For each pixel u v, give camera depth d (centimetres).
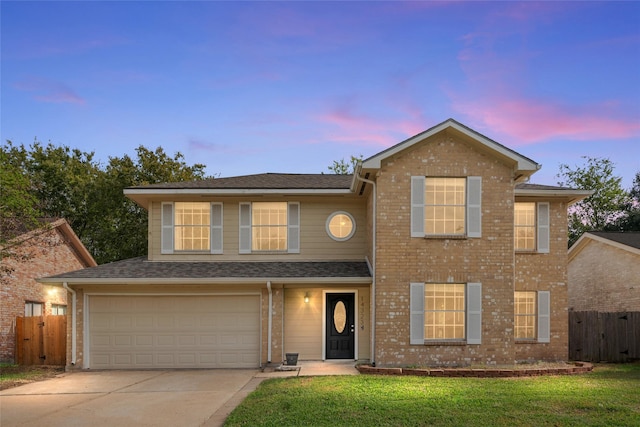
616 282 2114
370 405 926
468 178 1506
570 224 3744
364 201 1762
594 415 855
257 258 1753
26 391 1224
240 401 1052
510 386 1130
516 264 1695
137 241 3130
